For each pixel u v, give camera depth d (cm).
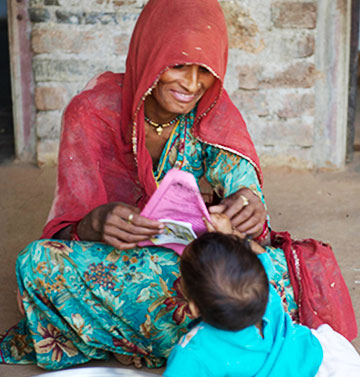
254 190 282
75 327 253
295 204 459
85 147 280
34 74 512
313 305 261
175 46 256
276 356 220
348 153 542
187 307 250
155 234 240
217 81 272
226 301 203
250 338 215
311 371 221
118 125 284
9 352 272
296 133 520
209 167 295
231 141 285
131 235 240
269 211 445
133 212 241
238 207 252
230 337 214
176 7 265
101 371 211
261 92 512
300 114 516
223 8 494
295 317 262
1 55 915
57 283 248
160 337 258
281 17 495
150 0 279
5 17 1035
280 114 517
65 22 500
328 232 409
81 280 251
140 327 257
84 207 272
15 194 478
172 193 233
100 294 251
